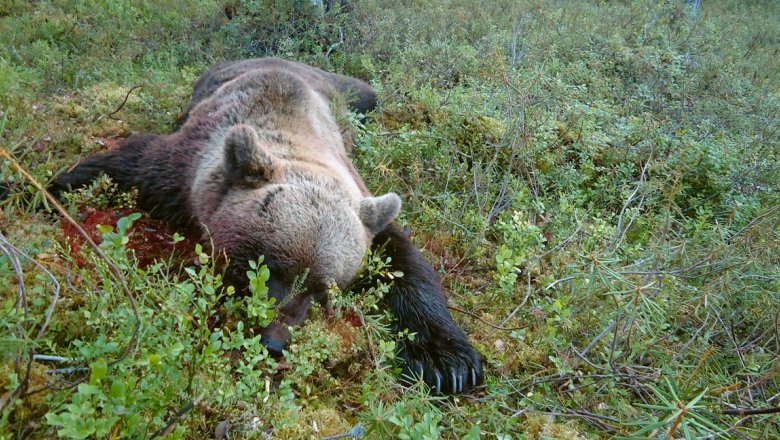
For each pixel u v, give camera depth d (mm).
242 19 2379
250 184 1057
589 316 1117
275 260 979
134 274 725
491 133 1746
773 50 3627
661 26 3256
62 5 2338
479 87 1993
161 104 1692
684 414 747
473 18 2934
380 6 2752
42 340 678
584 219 1480
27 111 1304
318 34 2449
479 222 1391
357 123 1583
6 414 547
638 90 2359
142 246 1115
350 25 2502
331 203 1067
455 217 1457
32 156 1148
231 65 1771
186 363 705
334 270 1031
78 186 1170
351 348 958
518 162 1684
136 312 606
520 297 1254
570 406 997
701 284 1270
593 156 1842
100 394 548
